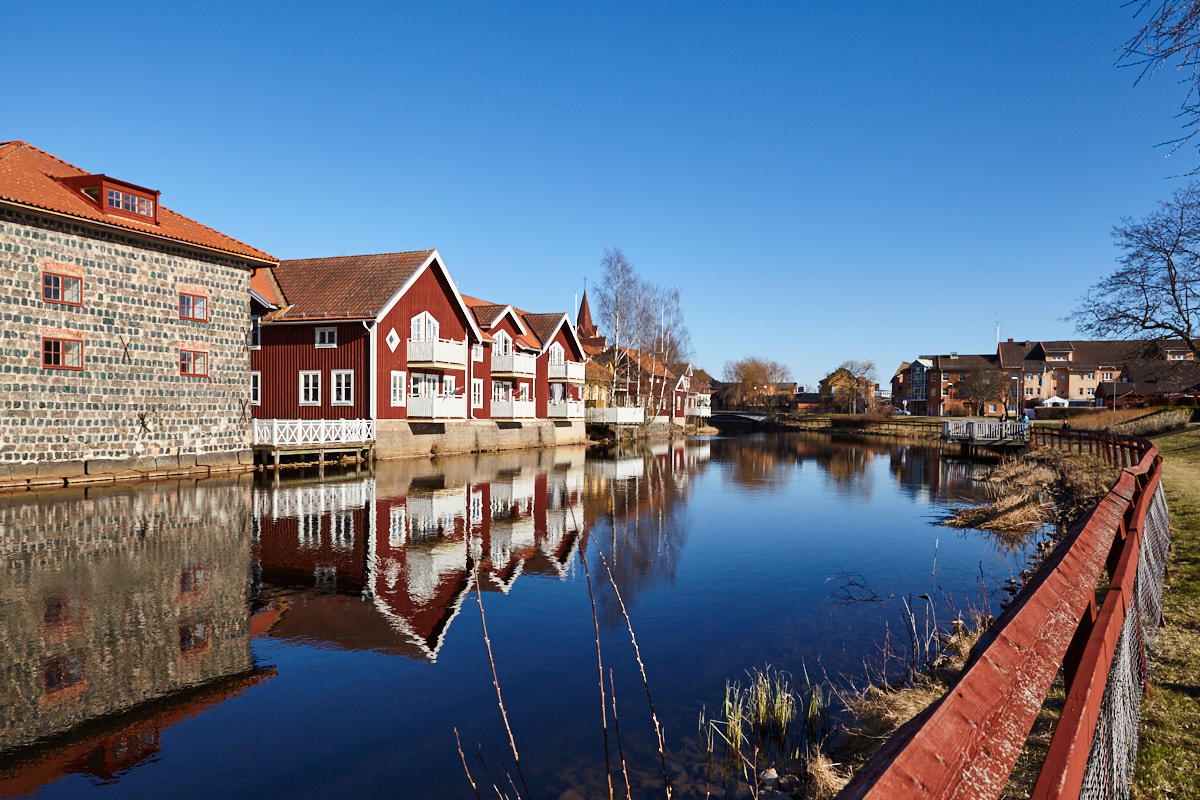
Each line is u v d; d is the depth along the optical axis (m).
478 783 5.11
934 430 69.88
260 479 23.50
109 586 9.93
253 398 33.00
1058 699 5.39
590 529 15.79
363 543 13.25
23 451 19.67
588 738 5.85
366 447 29.38
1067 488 21.00
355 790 5.01
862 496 22.88
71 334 20.78
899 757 1.42
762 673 7.35
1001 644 2.08
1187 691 4.97
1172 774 3.85
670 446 49.69
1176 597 7.37
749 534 15.73
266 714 6.20
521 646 8.05
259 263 26.62
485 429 39.06
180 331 23.94
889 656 7.86
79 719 6.02
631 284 55.12
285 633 8.24
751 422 103.44
